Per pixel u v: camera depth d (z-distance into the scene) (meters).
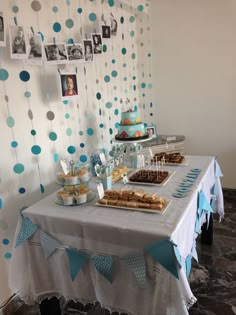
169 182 1.73
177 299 1.13
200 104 3.31
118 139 2.08
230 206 3.01
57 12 1.97
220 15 2.98
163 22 3.24
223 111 3.22
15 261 1.47
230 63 3.06
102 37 2.41
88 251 1.33
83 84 2.32
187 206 1.39
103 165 1.82
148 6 3.27
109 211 1.39
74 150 2.08
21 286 1.50
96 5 2.43
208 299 1.75
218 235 2.49
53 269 1.46
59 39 2.01
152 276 1.21
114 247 1.27
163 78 3.41
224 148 3.32
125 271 1.27
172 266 1.12
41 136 1.90
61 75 1.94
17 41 1.59
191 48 3.20
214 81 3.18
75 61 2.03
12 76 1.65
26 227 1.43
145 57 3.41
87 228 1.29
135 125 2.06
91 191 1.60
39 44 1.73
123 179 1.78
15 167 1.66
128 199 1.45
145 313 1.26
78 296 1.42
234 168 3.31
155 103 3.53
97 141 2.58
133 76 3.32
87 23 2.32
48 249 1.40
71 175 1.56
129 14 3.09
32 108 1.81
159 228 1.18
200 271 2.01
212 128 3.32
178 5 3.13
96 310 1.72
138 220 1.27
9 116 1.64
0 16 1.50
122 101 3.06
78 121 2.28
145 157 2.21
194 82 3.28
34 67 1.80
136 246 1.21
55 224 1.37
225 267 2.05
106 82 2.67
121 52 2.97
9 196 1.68
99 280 1.32
